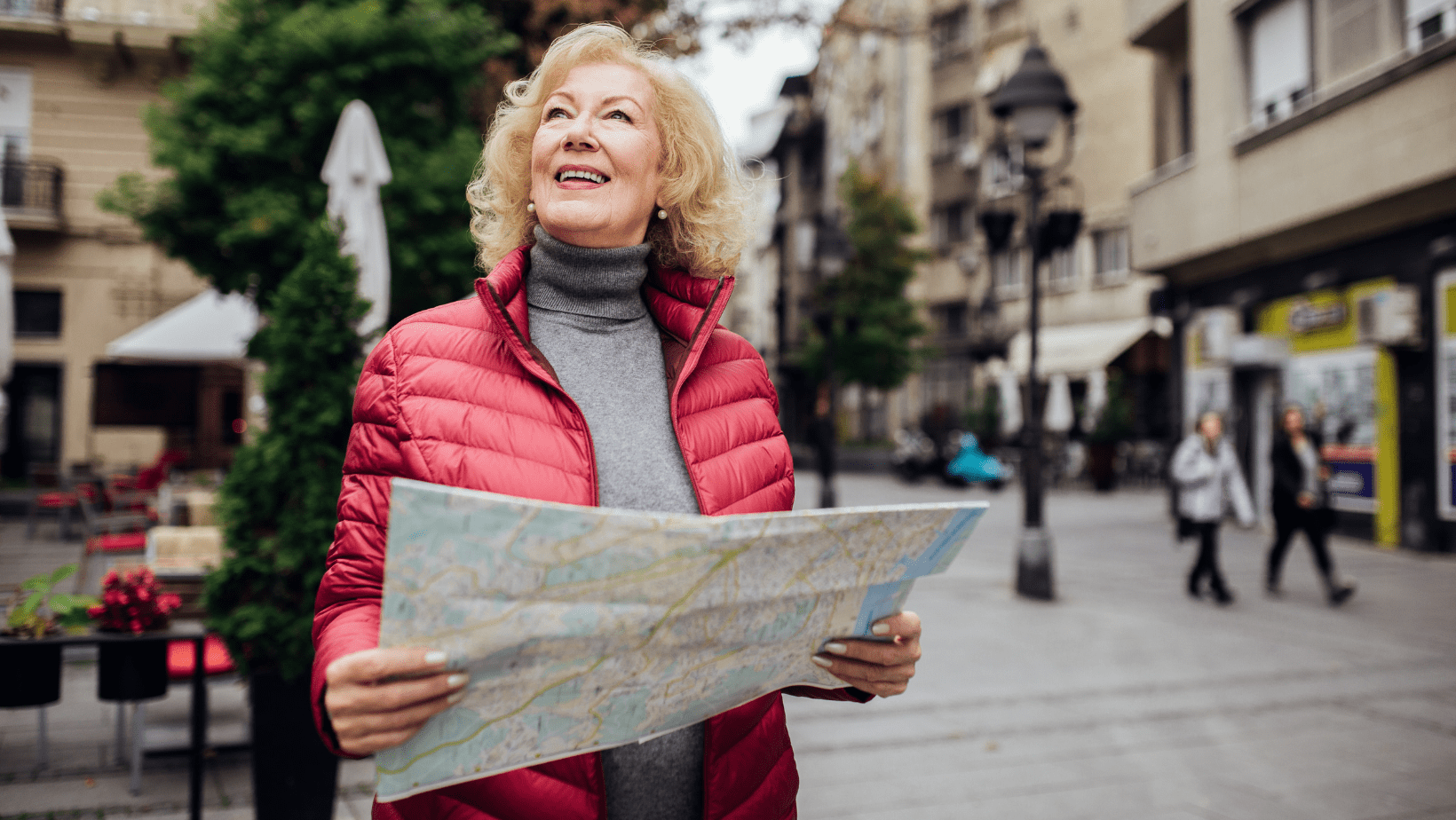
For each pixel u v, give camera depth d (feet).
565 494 4.38
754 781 4.81
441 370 4.43
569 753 3.84
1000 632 25.95
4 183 60.39
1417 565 37.91
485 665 3.46
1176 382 59.06
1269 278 50.26
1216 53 49.62
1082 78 96.37
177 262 63.98
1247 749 16.47
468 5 34.42
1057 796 14.20
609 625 3.59
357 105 19.01
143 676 12.12
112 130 62.54
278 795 11.23
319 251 11.30
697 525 3.55
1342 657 23.29
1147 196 57.36
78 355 62.39
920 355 99.19
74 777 14.11
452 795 4.26
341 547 4.28
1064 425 84.48
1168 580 34.88
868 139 124.67
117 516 35.73
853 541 4.07
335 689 3.27
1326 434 46.55
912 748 16.31
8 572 29.84
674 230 5.77
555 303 5.12
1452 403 38.86
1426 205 38.19
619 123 5.06
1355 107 39.47
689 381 5.16
